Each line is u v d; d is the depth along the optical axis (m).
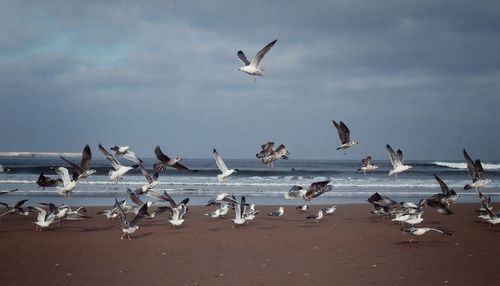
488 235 22.45
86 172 21.23
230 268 15.68
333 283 14.03
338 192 45.78
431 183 58.25
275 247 19.27
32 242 19.84
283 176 69.12
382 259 17.16
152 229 23.53
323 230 23.67
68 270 15.32
